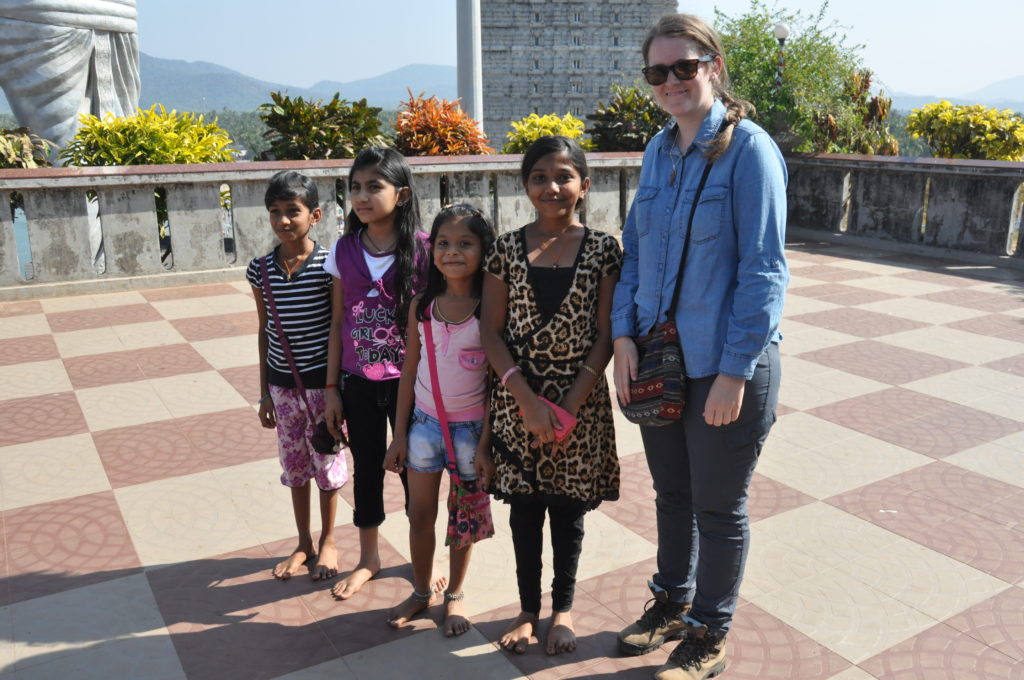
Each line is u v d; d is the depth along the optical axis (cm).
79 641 256
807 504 342
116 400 472
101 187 728
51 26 1427
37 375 517
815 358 543
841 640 252
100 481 370
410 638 258
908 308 675
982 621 261
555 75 7994
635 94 1051
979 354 548
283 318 279
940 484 359
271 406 296
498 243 236
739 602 273
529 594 253
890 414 442
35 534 323
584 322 231
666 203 219
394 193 263
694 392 217
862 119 1276
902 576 287
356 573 289
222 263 791
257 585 289
